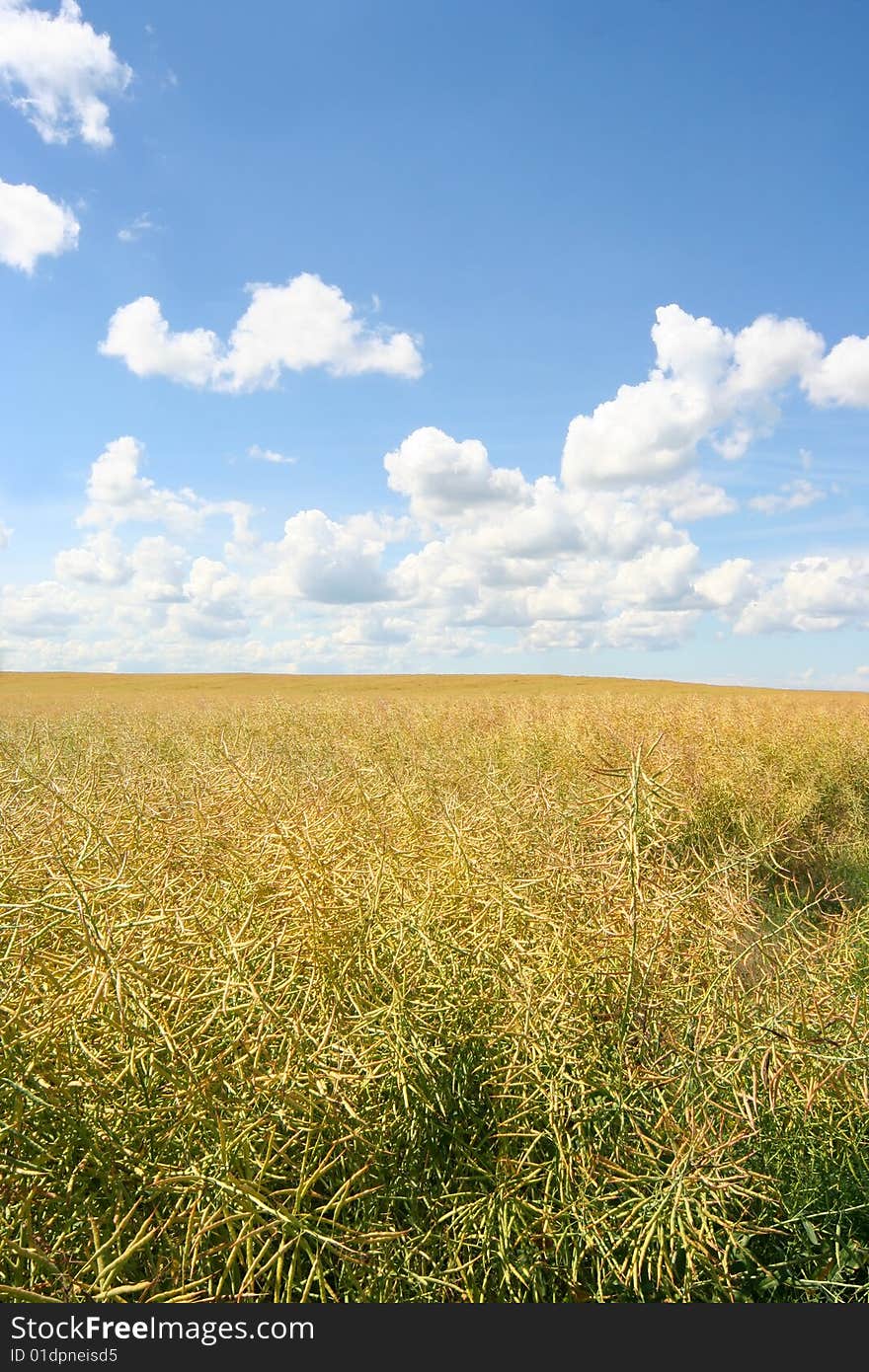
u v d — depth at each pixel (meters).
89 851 2.20
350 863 2.49
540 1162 1.90
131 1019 1.66
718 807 5.75
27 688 38.12
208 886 2.36
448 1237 1.79
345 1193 1.65
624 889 2.35
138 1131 1.61
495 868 2.53
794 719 11.00
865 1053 1.95
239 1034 1.68
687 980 2.23
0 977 1.66
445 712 12.34
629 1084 1.88
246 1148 1.58
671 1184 1.65
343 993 2.02
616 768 2.45
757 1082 1.95
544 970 2.06
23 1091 1.43
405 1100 1.75
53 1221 1.53
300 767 5.74
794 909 2.57
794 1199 1.93
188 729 10.31
